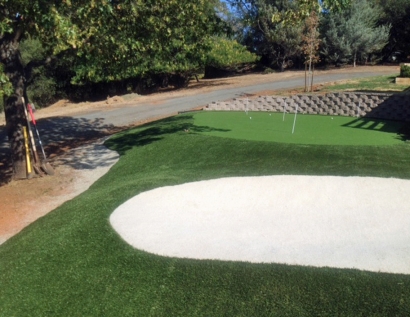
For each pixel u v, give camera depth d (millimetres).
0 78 6992
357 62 30859
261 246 5008
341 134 10086
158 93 25062
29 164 9523
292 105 13820
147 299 4129
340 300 3801
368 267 4285
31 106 9508
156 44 10664
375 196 6371
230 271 4375
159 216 6129
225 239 5281
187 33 12180
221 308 3908
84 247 5230
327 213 5973
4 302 4375
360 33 27750
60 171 10008
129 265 4699
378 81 19531
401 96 11914
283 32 28344
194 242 5203
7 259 5320
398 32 30812
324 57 30047
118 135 13125
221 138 10109
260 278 4219
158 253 4898
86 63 10406
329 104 13203
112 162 10391
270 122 12031
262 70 33125
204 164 8570
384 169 7320
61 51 9117
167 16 10266
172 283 4305
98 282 4480
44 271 4816
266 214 6086
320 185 6871
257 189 6934
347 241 5066
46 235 5812
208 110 14875
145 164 9445
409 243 4910
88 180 9250
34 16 7559
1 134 15977
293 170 7574
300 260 4523
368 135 9906
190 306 3977
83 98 27109
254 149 8969
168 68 23922
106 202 6711
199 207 6434
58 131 15906
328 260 4496
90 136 14867
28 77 9445
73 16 8242
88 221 6004
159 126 12961
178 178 7617
